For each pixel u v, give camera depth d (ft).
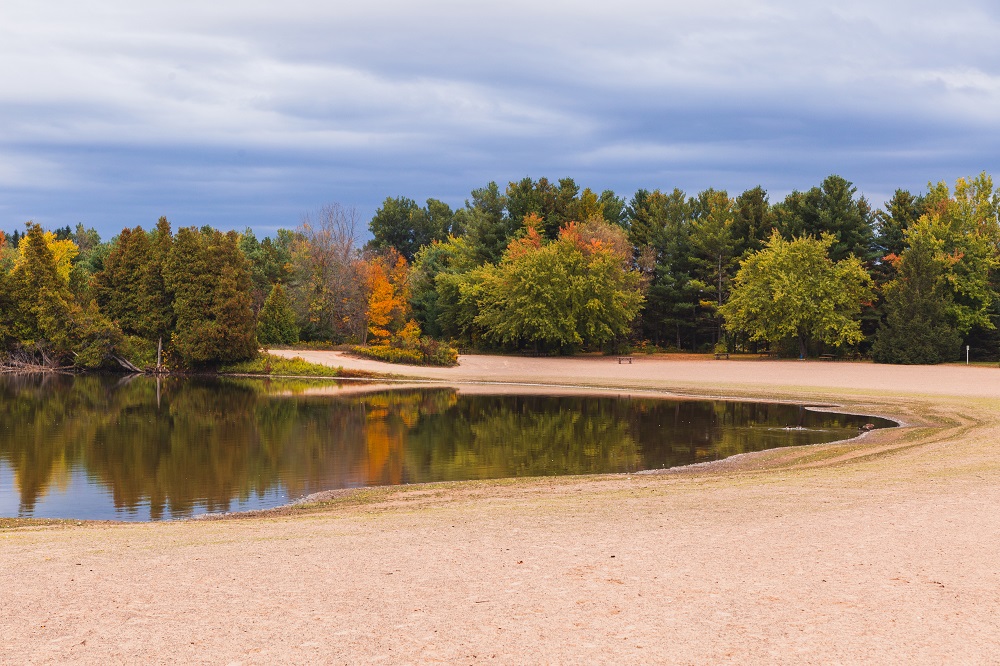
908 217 300.81
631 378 186.70
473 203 426.51
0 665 21.66
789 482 55.47
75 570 31.53
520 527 39.45
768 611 25.68
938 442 82.64
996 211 285.64
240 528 43.65
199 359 213.66
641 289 317.63
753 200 322.34
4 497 65.41
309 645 23.03
